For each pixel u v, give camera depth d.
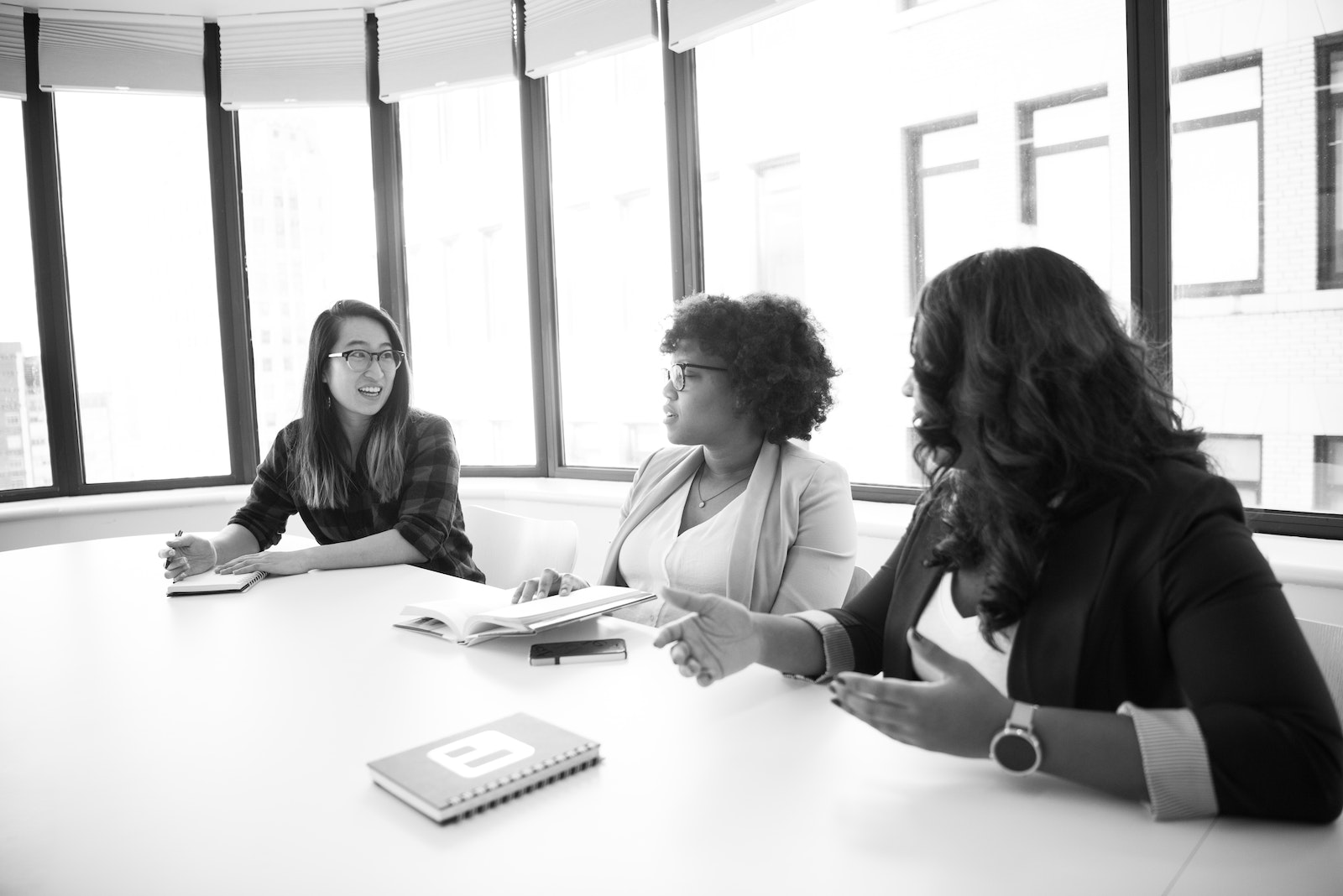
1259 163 2.19
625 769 0.87
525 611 1.37
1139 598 0.82
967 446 0.96
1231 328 2.26
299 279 4.00
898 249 3.73
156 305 3.87
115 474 3.86
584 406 3.92
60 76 3.63
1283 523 2.16
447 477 2.23
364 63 3.80
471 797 0.78
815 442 3.63
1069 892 0.63
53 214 3.70
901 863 0.67
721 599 1.05
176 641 1.41
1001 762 0.77
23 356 3.70
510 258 3.88
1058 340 0.87
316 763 0.90
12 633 1.47
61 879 0.68
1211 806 0.71
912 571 1.13
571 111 3.75
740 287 4.09
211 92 3.84
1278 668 0.72
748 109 4.01
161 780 0.87
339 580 1.88
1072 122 2.77
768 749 0.91
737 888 0.65
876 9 3.66
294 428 2.35
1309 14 2.10
